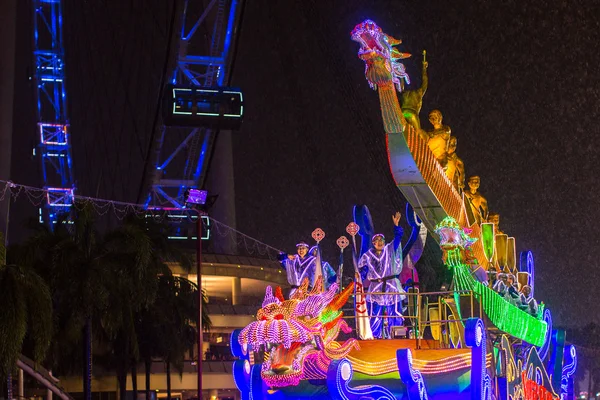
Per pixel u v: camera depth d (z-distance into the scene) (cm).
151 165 7019
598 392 6009
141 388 5984
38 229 3941
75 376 5631
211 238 7975
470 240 1908
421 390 1630
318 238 2020
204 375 6191
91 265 3725
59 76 9581
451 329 1867
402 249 2055
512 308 2027
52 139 9375
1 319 2848
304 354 1605
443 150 2083
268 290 1673
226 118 5903
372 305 2022
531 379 2323
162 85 6556
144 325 4772
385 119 1836
